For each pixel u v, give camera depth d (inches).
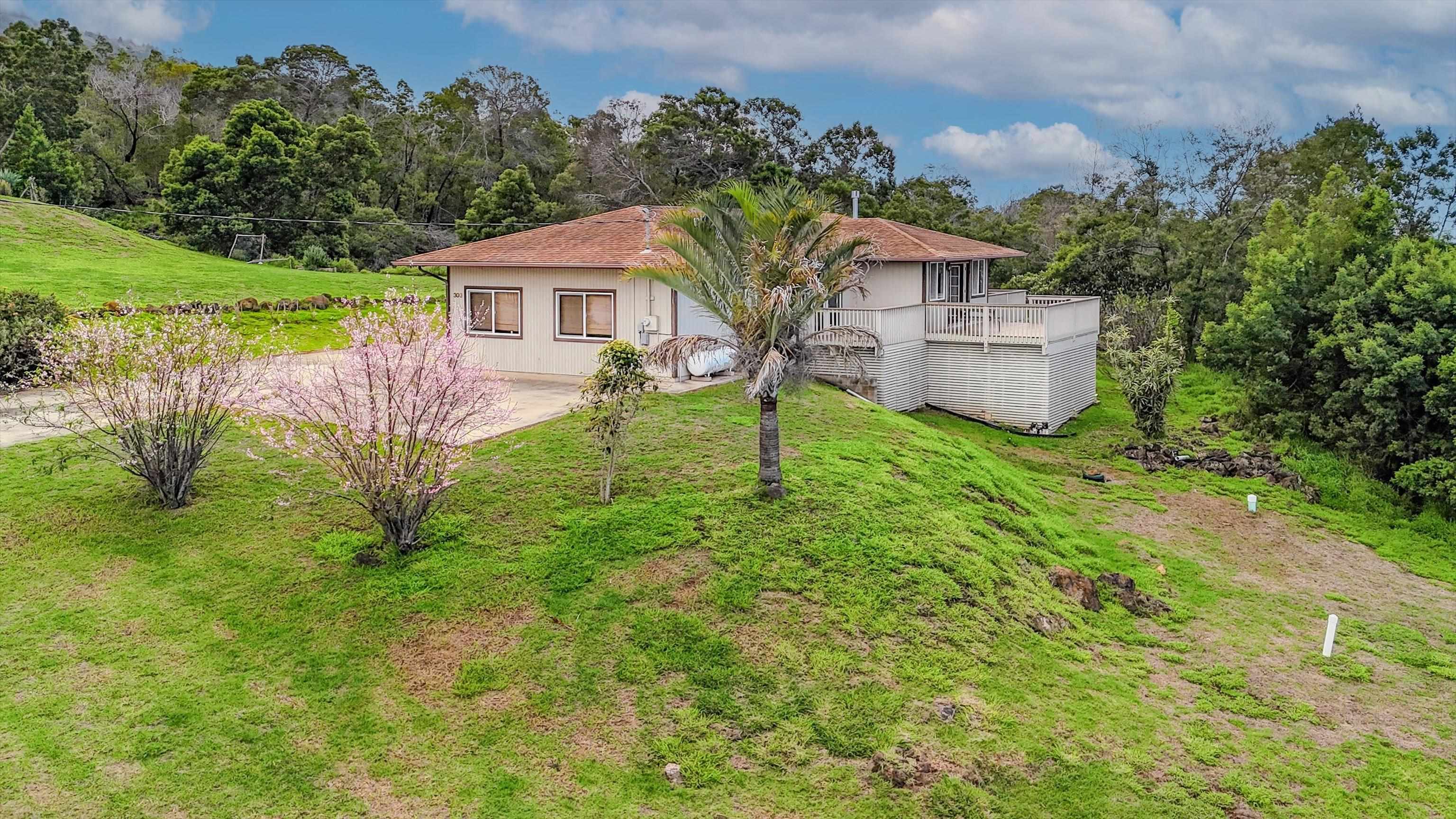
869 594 522.6
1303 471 1009.5
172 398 577.6
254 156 2174.0
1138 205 1700.3
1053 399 1058.1
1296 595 690.2
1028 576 602.9
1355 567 765.9
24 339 808.3
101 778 367.9
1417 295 1020.5
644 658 461.1
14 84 2596.0
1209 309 1518.2
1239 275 1509.6
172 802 360.5
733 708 435.5
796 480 633.6
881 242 1112.8
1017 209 2620.6
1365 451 1022.4
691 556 535.5
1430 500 951.6
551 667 453.4
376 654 457.7
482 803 376.5
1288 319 1128.8
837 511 599.2
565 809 377.1
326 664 448.5
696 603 498.9
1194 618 623.5
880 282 1127.6
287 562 523.2
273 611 482.3
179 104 2979.8
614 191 2620.6
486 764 397.4
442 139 2915.8
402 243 2453.2
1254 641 597.9
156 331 648.4
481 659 456.4
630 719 426.3
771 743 418.6
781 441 719.7
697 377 925.2
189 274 1536.7
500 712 426.0
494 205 2348.7
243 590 498.9
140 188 2687.0
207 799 364.5
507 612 487.5
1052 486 869.2
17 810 346.9
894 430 809.5
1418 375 979.3
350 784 380.5
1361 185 1611.7
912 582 539.5
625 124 2933.1
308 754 393.4
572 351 956.6
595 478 625.0
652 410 781.3
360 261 2359.7
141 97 2910.9
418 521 535.2
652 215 1111.6
